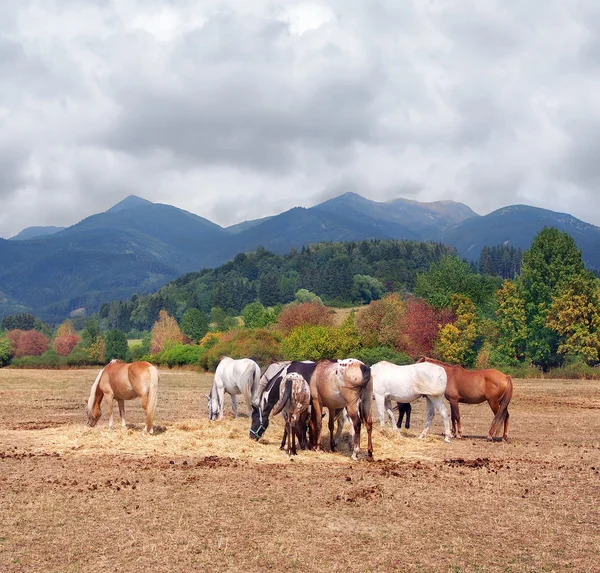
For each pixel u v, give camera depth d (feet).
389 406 55.36
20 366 262.06
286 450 44.93
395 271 635.66
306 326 175.94
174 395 102.83
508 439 52.80
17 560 22.89
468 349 201.98
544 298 198.80
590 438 54.13
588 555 24.08
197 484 33.99
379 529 26.81
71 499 30.76
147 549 24.00
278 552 23.89
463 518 28.58
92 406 55.06
